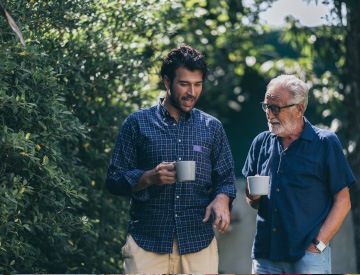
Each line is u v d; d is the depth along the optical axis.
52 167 5.78
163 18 7.31
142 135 5.28
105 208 7.08
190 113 5.34
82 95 6.74
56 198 6.18
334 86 10.01
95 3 6.60
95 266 6.85
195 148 5.28
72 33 6.70
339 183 5.23
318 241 5.17
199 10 8.40
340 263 13.23
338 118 9.89
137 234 5.28
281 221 5.25
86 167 7.08
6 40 6.07
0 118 5.86
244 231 13.94
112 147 7.11
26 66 5.91
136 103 7.21
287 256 5.21
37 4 6.27
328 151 5.23
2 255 5.82
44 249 6.50
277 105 5.25
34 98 5.96
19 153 5.62
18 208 5.98
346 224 13.25
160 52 7.42
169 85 5.25
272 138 5.39
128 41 7.05
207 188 5.38
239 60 12.53
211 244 5.34
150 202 5.25
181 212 5.23
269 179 5.32
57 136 5.96
